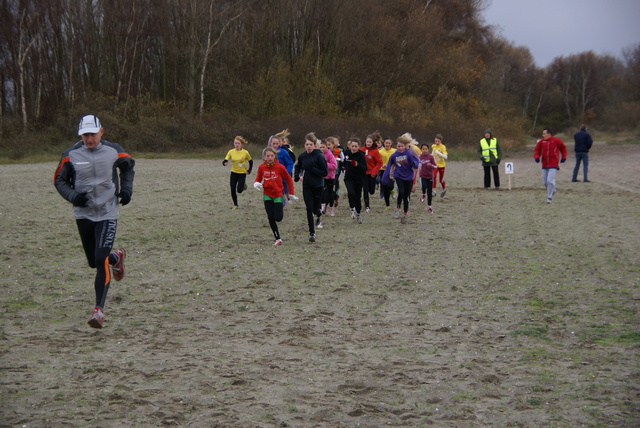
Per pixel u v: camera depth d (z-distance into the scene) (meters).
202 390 4.58
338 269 9.19
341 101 56.06
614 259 9.68
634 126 81.19
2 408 4.21
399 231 12.88
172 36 54.88
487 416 4.15
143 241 11.52
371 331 6.17
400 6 59.09
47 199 18.41
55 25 53.31
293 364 5.17
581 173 29.53
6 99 53.00
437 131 50.81
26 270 8.96
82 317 6.61
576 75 118.38
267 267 9.32
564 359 5.28
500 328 6.25
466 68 58.81
